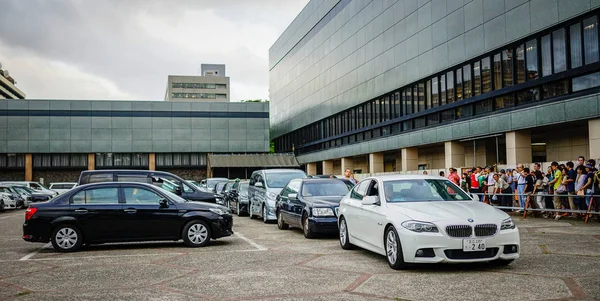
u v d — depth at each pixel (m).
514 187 19.22
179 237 12.21
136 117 61.59
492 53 25.31
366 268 8.89
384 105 37.12
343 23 44.09
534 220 16.73
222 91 172.12
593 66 19.28
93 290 7.39
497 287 7.11
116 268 9.28
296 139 59.97
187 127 62.94
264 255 10.66
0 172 58.84
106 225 11.83
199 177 63.50
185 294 7.05
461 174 23.98
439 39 29.58
